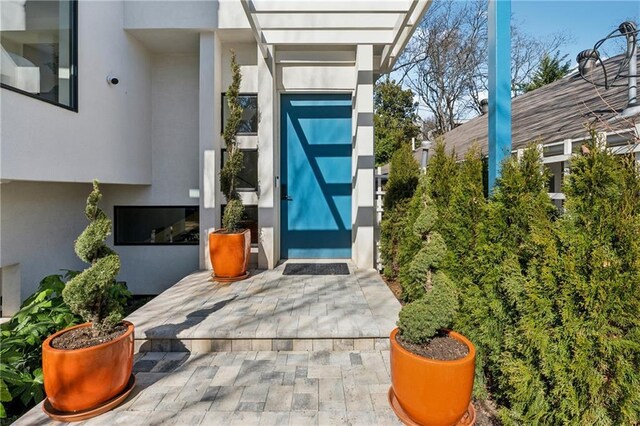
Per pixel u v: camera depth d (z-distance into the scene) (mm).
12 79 3387
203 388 2504
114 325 2422
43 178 3645
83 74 4309
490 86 2789
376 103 20219
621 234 1655
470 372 1952
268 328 3145
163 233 6191
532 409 1896
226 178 4867
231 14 5242
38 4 3691
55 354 2109
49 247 4672
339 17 4301
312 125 5797
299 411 2238
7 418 2693
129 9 5203
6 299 4145
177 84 6070
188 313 3506
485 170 3324
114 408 2277
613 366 1643
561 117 4184
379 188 6242
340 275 4930
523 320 1922
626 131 2314
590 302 1694
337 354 3016
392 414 2203
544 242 1885
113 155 4953
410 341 2148
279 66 5586
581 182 1819
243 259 4699
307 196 5859
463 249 2752
